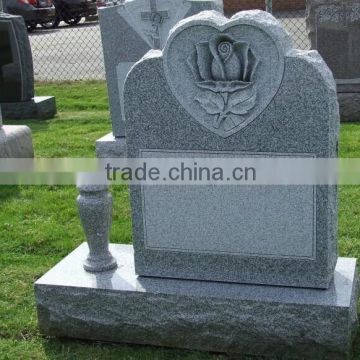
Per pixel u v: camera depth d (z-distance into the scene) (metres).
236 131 2.58
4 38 6.39
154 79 2.62
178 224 2.71
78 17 13.90
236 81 2.54
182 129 2.63
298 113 2.50
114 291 2.69
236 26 2.50
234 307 2.58
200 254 2.71
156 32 4.59
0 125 4.72
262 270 2.65
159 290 2.66
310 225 2.57
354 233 3.54
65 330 2.78
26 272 3.30
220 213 2.66
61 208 4.08
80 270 2.84
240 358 2.60
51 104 6.62
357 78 5.74
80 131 5.85
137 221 2.75
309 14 5.77
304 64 2.46
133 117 2.67
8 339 2.81
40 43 11.58
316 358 2.54
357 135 5.19
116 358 2.64
